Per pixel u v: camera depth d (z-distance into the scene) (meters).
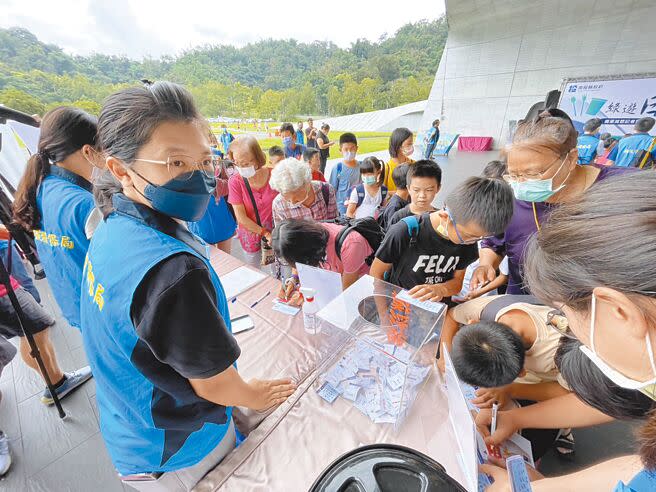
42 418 1.62
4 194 1.85
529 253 0.46
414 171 1.61
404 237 1.26
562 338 0.83
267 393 0.83
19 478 1.37
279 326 1.26
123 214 0.58
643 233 0.32
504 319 1.02
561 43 7.61
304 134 7.91
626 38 6.87
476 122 9.37
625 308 0.35
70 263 1.19
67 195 1.13
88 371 1.84
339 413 0.86
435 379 0.97
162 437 0.69
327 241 1.21
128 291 0.50
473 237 1.07
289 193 1.68
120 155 0.52
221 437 0.82
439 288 1.29
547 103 6.97
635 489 0.41
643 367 0.40
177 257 0.52
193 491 0.70
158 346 0.52
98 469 1.40
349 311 1.05
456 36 8.86
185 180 0.55
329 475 0.49
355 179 3.36
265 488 0.70
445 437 0.79
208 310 0.54
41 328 1.57
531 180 1.21
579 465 1.37
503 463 0.78
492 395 0.99
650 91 6.04
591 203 0.37
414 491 0.46
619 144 4.57
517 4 7.73
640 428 0.43
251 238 2.48
